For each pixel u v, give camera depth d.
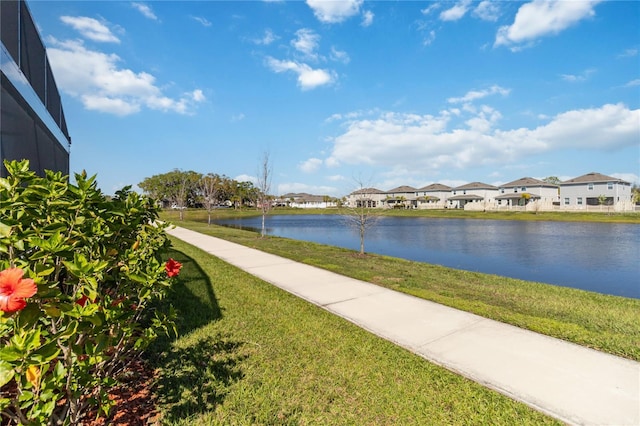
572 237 21.70
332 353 3.68
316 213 69.94
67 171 8.70
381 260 10.70
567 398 2.86
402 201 82.44
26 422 1.52
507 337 4.16
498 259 13.44
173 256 9.70
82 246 1.97
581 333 4.28
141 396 2.79
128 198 2.59
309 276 7.63
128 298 2.28
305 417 2.60
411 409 2.72
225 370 3.26
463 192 75.75
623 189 53.06
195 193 80.44
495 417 2.62
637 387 3.04
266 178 18.50
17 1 3.77
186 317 4.70
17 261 1.61
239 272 7.82
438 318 4.85
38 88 5.02
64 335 1.55
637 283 9.41
